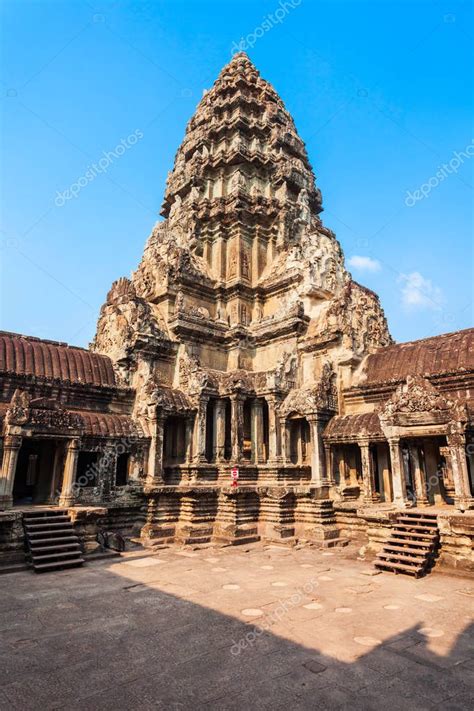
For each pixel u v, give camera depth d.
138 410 22.30
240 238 29.48
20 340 22.59
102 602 10.92
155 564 15.40
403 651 7.97
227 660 7.62
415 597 11.35
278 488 20.56
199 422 22.66
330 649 8.06
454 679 6.93
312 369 24.53
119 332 25.20
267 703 6.22
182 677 7.00
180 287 27.09
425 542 14.58
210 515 20.81
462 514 14.39
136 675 7.07
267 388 23.50
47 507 17.27
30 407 17.03
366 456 20.14
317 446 21.39
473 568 13.62
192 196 31.27
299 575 13.80
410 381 17.72
